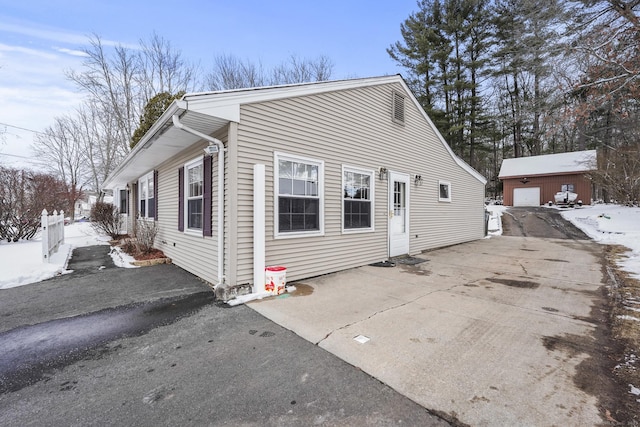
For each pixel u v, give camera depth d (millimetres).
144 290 4664
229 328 3209
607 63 6871
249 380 2238
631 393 2033
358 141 6414
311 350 2703
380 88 7066
